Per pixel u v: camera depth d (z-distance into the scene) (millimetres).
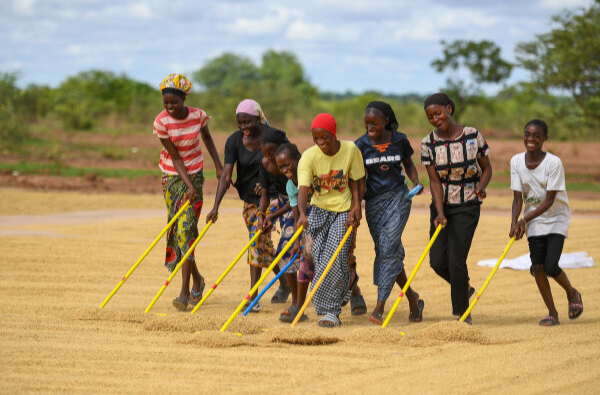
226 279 16297
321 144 11398
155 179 40812
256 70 152875
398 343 10336
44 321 11523
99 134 69500
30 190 35156
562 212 12133
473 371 8961
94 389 8133
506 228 24484
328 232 11961
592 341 10594
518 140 66438
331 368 9047
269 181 12734
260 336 10711
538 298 14445
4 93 71500
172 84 13227
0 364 9023
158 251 19484
